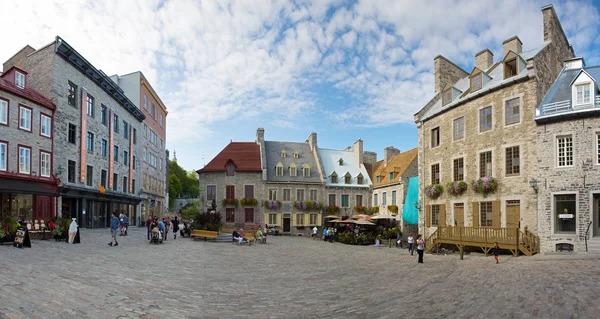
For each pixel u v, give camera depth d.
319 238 42.84
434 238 25.77
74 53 27.84
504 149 23.02
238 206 47.94
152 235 22.92
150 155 47.72
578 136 19.70
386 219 43.94
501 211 22.92
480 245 22.20
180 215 77.19
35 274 10.47
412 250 24.12
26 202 24.00
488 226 23.80
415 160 41.06
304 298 9.84
